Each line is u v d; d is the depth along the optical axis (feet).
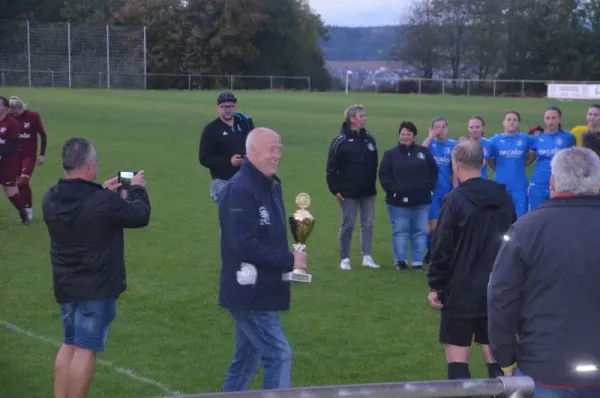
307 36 214.69
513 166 33.99
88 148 16.39
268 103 123.85
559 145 33.78
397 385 8.98
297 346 21.76
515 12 218.59
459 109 118.83
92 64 167.32
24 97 114.21
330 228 39.24
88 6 200.23
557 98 159.02
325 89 215.51
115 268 16.55
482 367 21.01
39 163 39.06
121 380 18.95
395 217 31.07
